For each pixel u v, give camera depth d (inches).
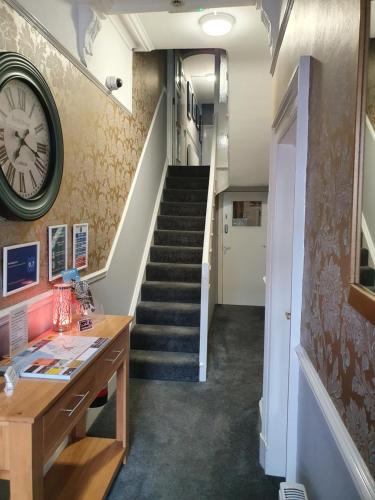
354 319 29.7
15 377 50.3
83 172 87.8
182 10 89.0
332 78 36.9
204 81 293.3
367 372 26.8
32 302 65.8
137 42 118.4
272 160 81.4
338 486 34.3
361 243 28.6
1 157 54.5
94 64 92.0
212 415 100.7
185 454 84.4
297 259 51.2
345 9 32.6
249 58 117.0
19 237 61.9
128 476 77.0
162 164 197.9
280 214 78.2
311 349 45.2
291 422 53.4
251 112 141.8
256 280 223.6
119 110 114.7
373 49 27.3
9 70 54.2
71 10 78.3
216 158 185.8
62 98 75.5
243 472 79.0
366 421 26.9
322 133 41.0
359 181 28.8
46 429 45.6
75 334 69.2
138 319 138.9
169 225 178.1
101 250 102.4
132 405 105.3
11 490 43.2
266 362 82.6
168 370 121.0
